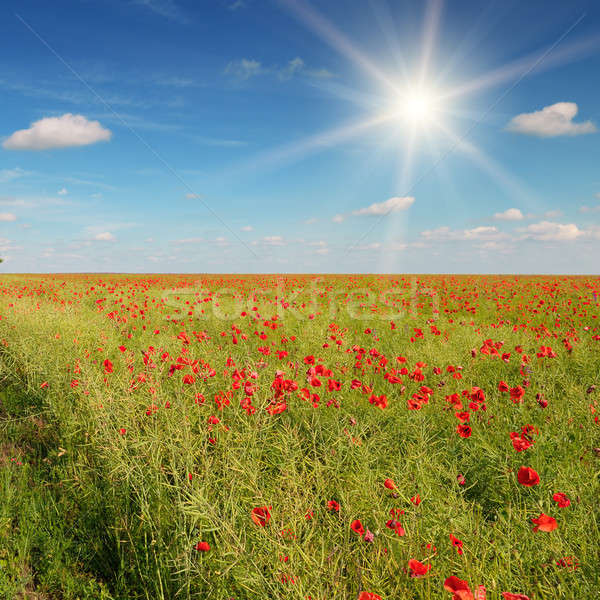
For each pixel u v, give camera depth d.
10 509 2.82
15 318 8.02
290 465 2.50
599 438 3.22
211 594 1.94
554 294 15.37
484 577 1.82
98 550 2.51
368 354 5.39
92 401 3.46
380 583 1.81
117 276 46.66
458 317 11.02
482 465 3.01
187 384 3.90
